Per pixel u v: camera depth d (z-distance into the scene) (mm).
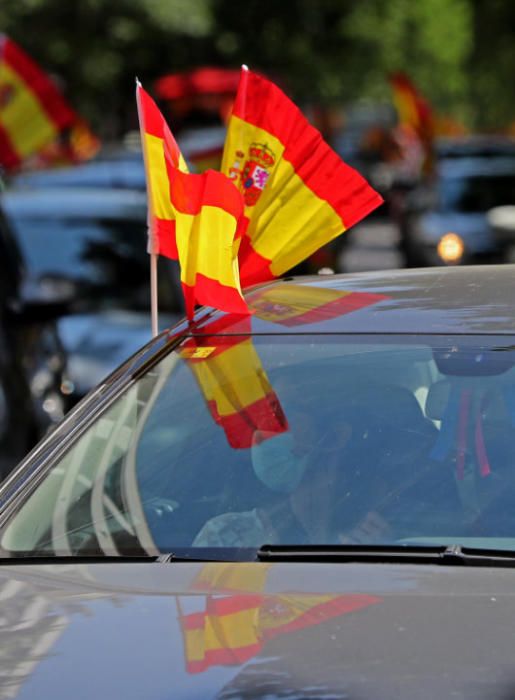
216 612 7770
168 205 11383
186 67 96062
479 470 9180
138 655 7359
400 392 9680
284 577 8297
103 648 7477
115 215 29781
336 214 11844
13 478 9758
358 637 7305
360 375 9836
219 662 7164
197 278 10672
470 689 6754
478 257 47625
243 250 11875
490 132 156500
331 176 11797
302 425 9633
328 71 112625
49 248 28672
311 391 9797
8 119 35406
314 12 110688
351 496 9188
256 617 7641
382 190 92250
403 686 6793
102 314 27266
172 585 8312
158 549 9094
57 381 25000
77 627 7762
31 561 9070
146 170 11336
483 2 111750
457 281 11156
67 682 7176
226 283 10688
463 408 9500
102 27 90438
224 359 10195
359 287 11242
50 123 35625
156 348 10586
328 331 10258
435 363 9758
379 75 127875
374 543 8867
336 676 6910
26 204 30219
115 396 10195
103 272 28344
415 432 9469
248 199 11953
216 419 9852
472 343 9859
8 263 24016
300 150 11797
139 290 27922
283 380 9930
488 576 8219
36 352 24531
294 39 106625
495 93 133500
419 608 7668
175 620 7723
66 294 27516
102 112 98250
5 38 35125
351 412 9633
